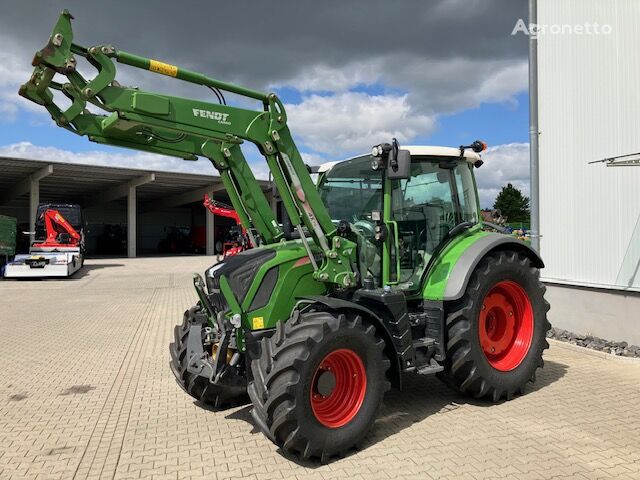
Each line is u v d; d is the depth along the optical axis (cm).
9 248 2148
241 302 397
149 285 1645
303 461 353
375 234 439
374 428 407
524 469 333
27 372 604
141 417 448
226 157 450
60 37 329
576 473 327
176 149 432
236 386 436
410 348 418
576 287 725
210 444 387
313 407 355
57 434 412
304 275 416
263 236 467
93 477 338
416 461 348
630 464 338
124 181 3444
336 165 506
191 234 4341
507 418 422
